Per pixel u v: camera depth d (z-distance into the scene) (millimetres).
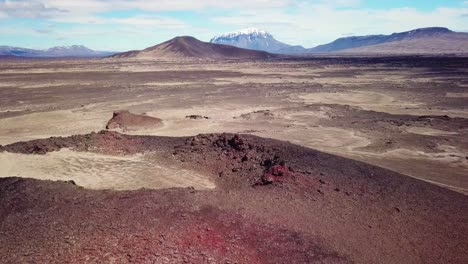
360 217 13492
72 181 17031
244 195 14445
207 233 11297
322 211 13648
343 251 11406
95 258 9594
